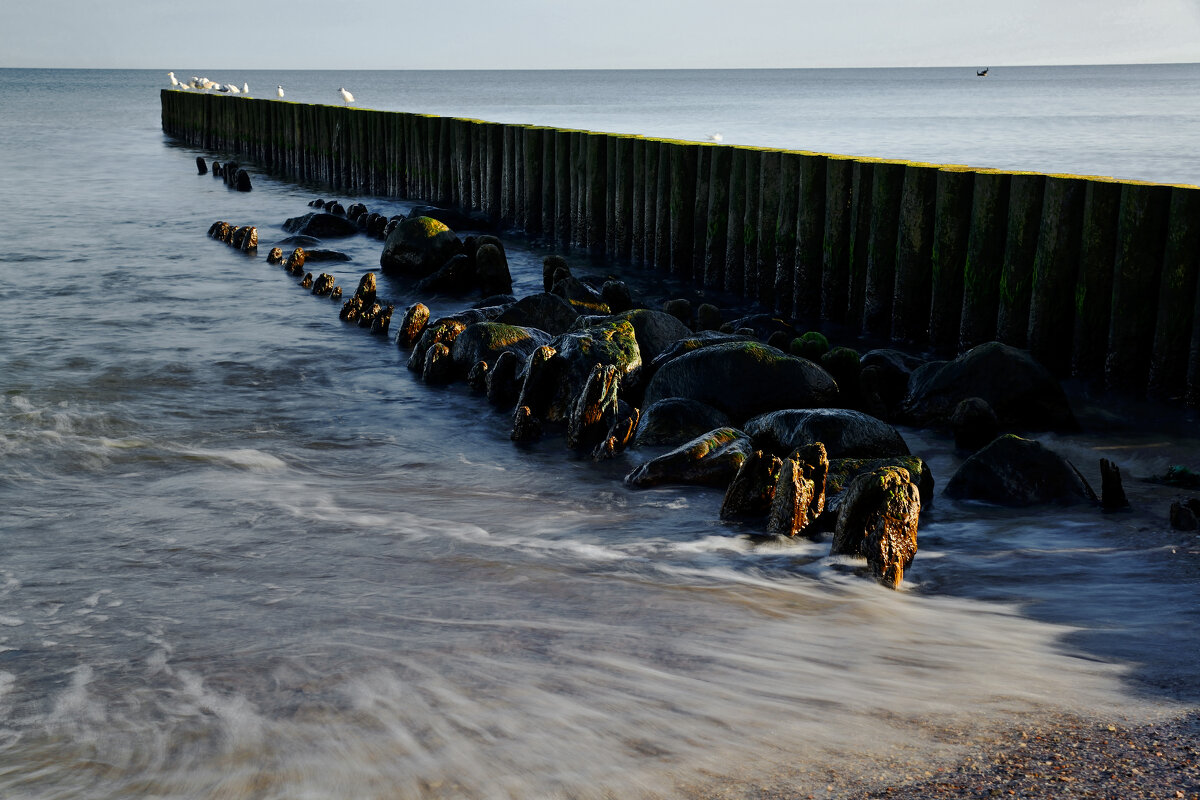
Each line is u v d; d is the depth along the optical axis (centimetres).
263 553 595
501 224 2070
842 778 333
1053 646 466
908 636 480
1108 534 636
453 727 380
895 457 710
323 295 1479
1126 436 869
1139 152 3550
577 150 1753
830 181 1198
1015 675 427
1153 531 636
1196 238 883
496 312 1135
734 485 670
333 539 621
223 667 438
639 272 1598
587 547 616
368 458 816
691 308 1275
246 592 533
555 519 673
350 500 708
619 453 814
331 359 1128
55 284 1553
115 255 1825
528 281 1583
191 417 915
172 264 1741
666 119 6047
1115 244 938
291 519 659
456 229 2027
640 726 378
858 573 576
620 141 1608
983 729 368
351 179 2902
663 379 881
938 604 533
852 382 924
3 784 351
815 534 637
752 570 580
